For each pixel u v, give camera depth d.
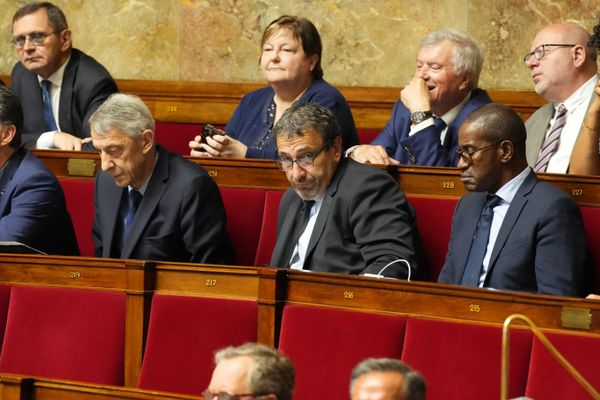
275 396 4.79
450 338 6.39
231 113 12.93
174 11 13.59
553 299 6.22
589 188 7.75
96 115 8.27
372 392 4.39
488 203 7.55
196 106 13.03
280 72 9.67
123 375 7.35
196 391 7.05
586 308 6.15
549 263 7.18
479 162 7.48
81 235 9.19
